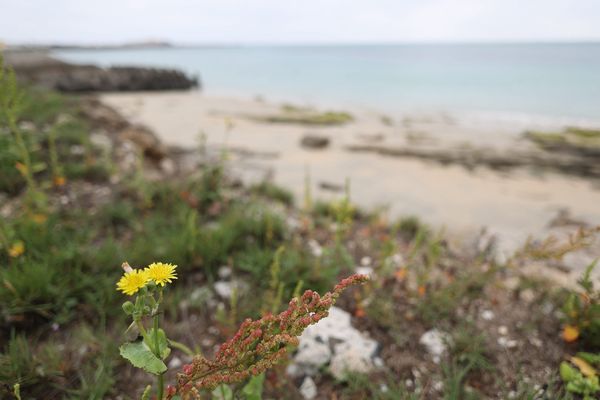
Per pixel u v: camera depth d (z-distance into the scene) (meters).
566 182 7.52
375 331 2.65
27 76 26.83
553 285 3.22
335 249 3.29
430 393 2.19
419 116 17.06
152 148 6.37
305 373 2.28
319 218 4.60
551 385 2.15
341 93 27.30
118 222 3.79
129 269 1.26
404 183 7.10
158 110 15.92
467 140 11.36
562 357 2.40
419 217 5.27
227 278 3.08
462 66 52.16
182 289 2.92
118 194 4.36
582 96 23.55
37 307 2.39
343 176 7.44
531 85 29.47
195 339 2.48
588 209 5.89
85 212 3.80
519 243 4.30
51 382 2.04
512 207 5.91
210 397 1.95
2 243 2.65
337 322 2.66
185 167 6.63
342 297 2.96
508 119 16.41
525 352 2.46
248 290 2.91
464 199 6.27
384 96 25.31
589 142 11.04
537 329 2.66
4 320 2.31
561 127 14.32
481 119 16.38
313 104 21.41
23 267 2.57
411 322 2.73
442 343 2.54
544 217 5.47
